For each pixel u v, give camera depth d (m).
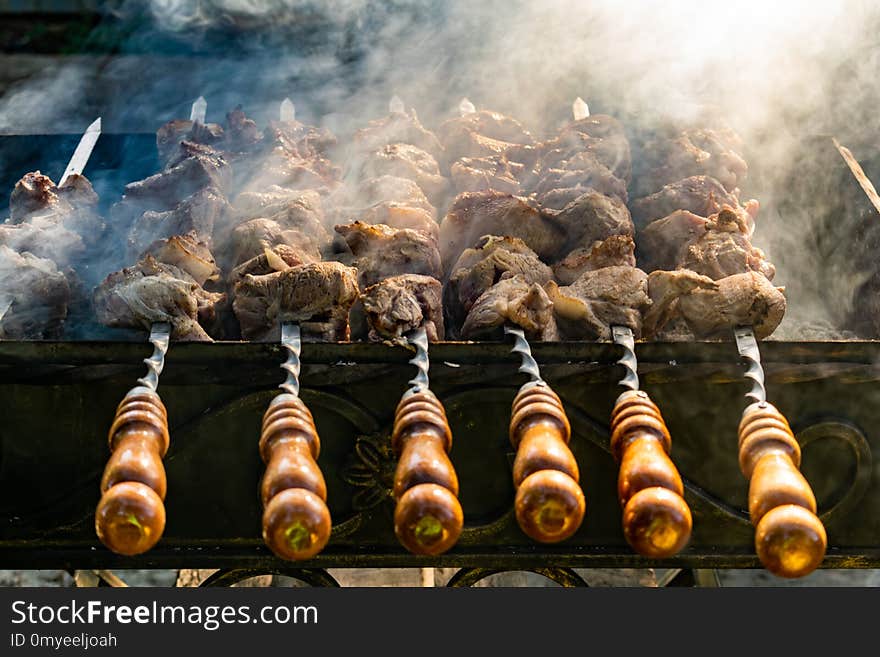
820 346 1.51
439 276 1.88
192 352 1.46
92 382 1.51
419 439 1.30
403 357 1.48
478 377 1.52
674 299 1.70
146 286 1.62
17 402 1.52
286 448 1.26
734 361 1.51
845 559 1.66
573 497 1.20
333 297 1.62
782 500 1.20
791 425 1.59
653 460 1.24
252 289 1.65
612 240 1.82
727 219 1.94
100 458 1.56
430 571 2.69
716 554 1.65
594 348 1.49
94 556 1.61
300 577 1.68
